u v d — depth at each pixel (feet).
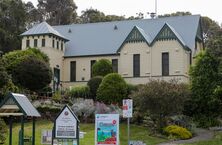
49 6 315.78
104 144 63.46
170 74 172.14
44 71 149.59
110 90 145.18
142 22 197.88
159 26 193.16
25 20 233.55
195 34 184.85
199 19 192.13
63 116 63.52
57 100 142.72
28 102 70.64
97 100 146.72
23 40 187.62
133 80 176.45
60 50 191.83
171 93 115.85
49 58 180.96
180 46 172.65
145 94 116.37
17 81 146.30
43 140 68.23
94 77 160.66
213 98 136.46
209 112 141.38
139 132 117.08
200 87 141.79
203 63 142.51
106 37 196.65
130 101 64.69
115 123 63.41
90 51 191.72
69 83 191.52
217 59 136.46
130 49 179.32
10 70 147.33
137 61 177.88
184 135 111.65
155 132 116.16
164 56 174.50
